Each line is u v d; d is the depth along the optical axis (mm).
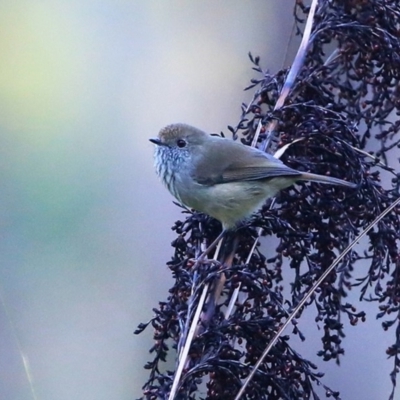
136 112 17062
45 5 17844
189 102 17016
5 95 17141
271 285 8281
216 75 17062
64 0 17938
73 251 15195
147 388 7855
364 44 9164
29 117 16906
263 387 7699
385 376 12242
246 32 17016
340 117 8812
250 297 8023
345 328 12430
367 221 8555
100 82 17328
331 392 7855
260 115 9211
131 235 15617
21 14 17766
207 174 9789
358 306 12531
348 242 8492
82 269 15062
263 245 12523
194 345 7727
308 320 12172
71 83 17297
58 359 14320
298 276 8398
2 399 13852
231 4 17156
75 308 14750
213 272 7938
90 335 14547
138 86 17250
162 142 10242
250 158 8992
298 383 7965
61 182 16062
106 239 15500
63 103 17094
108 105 17141
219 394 7699
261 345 7793
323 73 9258
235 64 16953
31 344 14328
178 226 8891
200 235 8766
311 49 9320
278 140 9211
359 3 9188
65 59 17484
